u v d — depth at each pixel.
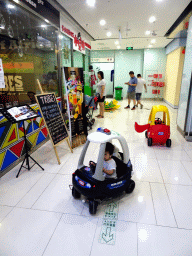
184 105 4.45
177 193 2.37
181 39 7.36
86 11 4.82
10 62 4.30
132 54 11.41
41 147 3.98
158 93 11.32
